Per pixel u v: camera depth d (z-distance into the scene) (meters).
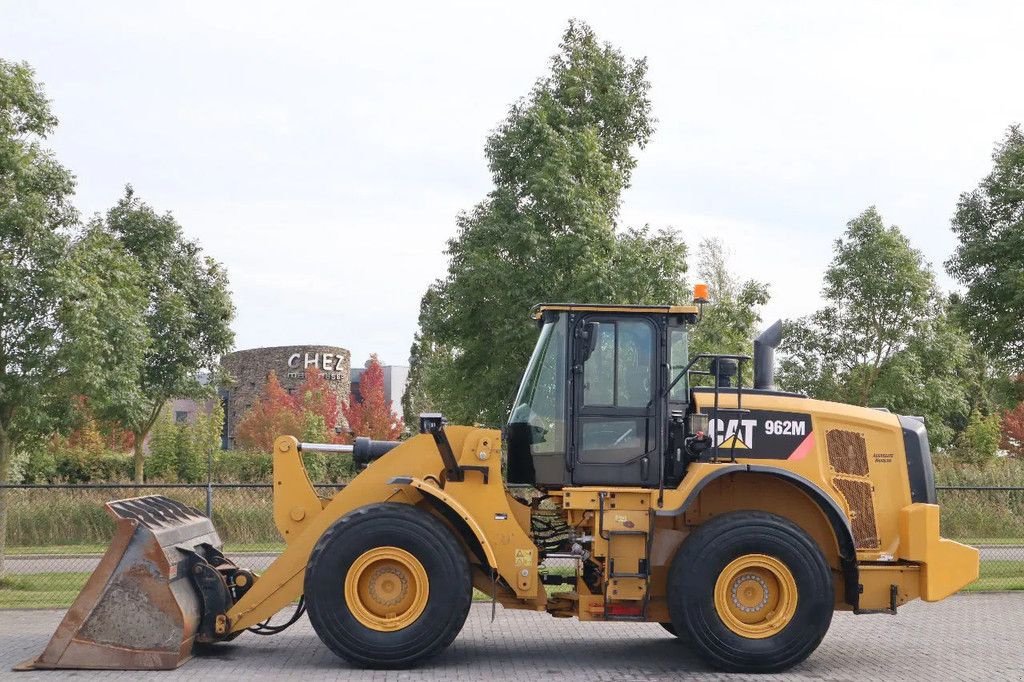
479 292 19.12
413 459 8.72
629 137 21.81
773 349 9.38
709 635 8.06
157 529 8.20
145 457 32.97
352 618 8.02
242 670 7.98
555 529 9.04
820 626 8.09
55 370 14.76
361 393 45.34
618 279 18.27
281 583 8.49
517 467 8.86
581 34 21.66
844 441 8.74
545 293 18.53
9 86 15.17
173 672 7.86
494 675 7.92
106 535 17.47
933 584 8.50
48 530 17.34
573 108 21.34
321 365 54.19
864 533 8.66
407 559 8.08
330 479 28.67
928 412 34.00
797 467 8.62
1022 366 20.34
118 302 16.14
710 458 8.55
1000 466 26.17
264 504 16.98
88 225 15.83
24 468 30.23
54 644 7.91
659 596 8.46
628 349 8.62
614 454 8.51
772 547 8.12
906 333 34.38
